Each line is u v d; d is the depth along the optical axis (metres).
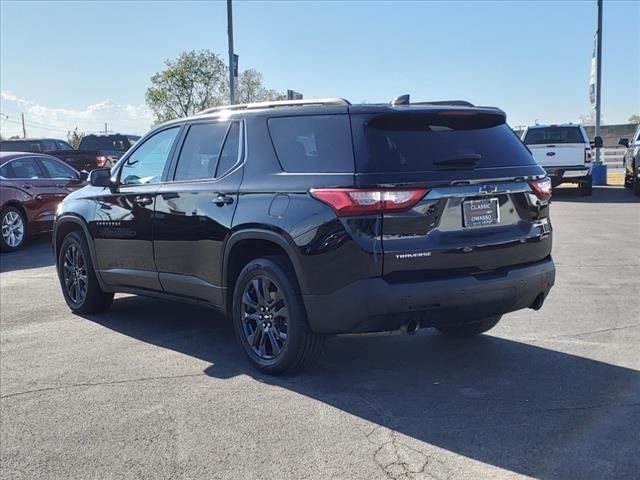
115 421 4.22
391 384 4.75
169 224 5.64
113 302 7.58
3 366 5.32
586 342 5.59
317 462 3.61
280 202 4.70
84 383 4.91
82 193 6.94
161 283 5.87
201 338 6.03
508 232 4.70
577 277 8.09
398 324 4.37
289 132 4.87
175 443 3.89
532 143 18.53
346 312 4.35
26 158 12.07
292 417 4.20
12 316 6.94
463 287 4.41
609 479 3.35
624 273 8.27
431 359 5.29
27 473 3.61
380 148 4.41
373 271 4.26
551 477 3.39
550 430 3.92
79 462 3.71
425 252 4.31
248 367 5.19
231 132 5.32
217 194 5.19
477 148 4.73
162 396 4.62
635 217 13.77
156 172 5.96
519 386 4.64
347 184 4.32
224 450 3.79
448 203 4.42
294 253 4.55
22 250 11.72
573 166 18.08
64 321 6.71
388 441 3.83
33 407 4.48
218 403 4.46
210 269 5.31
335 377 4.92
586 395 4.45
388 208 4.25
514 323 6.21
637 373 4.84
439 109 4.61
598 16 23.28
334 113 4.62
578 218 13.77
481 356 5.32
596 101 23.89
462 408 4.29
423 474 3.45
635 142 19.25
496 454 3.64
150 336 6.12
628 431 3.88
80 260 6.94
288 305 4.70
